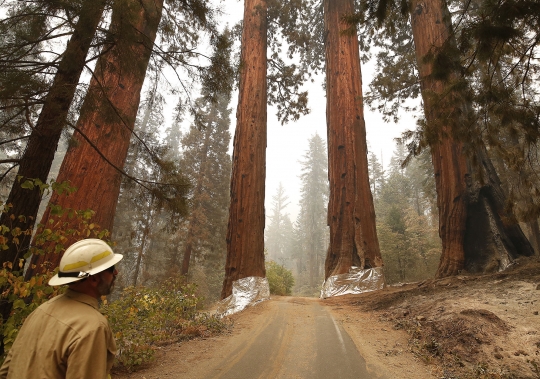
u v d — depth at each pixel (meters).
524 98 5.11
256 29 15.69
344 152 14.33
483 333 4.42
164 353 4.83
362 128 14.88
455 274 11.02
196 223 22.41
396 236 25.89
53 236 3.31
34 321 1.51
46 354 1.37
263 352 4.82
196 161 25.67
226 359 4.54
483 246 10.74
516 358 3.78
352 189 13.68
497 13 4.42
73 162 7.83
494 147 5.58
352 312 7.82
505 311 5.07
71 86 4.05
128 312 4.43
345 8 17.23
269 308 8.85
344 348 4.84
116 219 25.27
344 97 15.15
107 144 8.10
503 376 3.46
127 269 28.19
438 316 5.55
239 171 12.98
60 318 1.47
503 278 7.48
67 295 1.61
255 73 14.70
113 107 4.80
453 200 11.65
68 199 7.48
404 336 5.26
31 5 4.07
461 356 4.09
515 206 5.65
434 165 12.80
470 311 5.15
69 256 1.65
